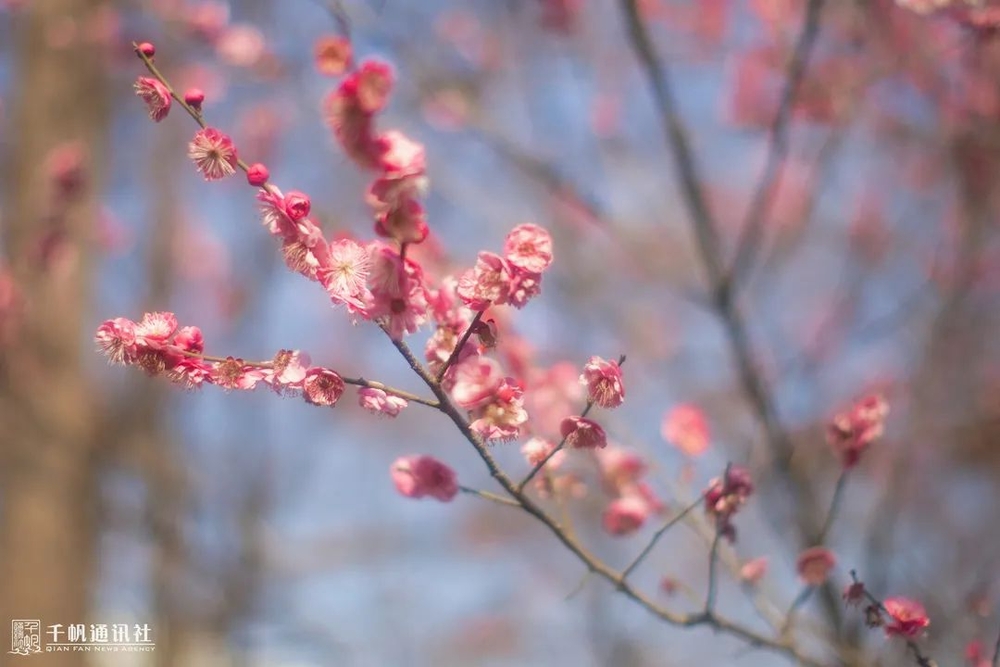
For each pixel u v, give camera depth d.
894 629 1.79
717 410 3.69
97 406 4.94
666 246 4.02
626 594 2.01
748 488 2.02
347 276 1.39
